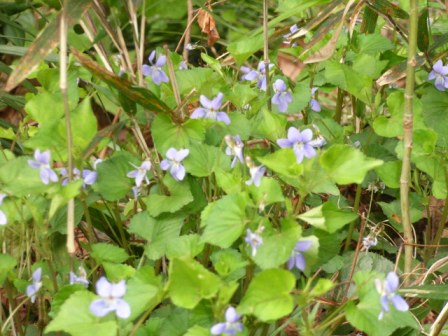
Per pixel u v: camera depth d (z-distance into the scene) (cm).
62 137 51
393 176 58
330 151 48
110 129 54
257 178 48
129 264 60
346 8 59
